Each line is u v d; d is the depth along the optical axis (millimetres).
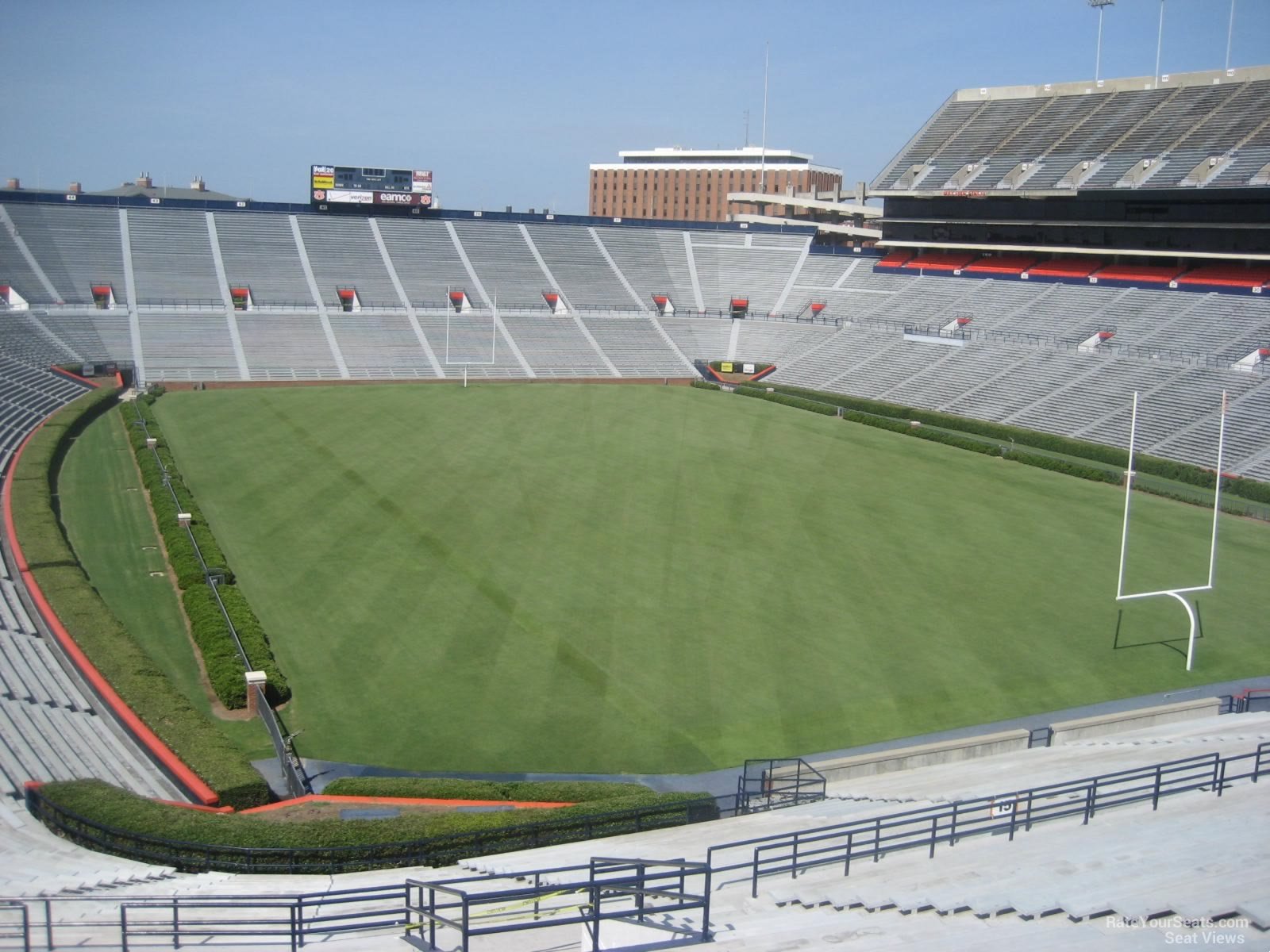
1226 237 86312
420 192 113625
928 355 91500
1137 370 76750
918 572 44156
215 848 20562
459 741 29141
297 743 28906
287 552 44375
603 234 120062
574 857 20750
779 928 16016
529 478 57469
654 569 43375
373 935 16625
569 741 29297
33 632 33781
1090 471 62188
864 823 21812
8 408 66500
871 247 118125
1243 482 58344
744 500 54531
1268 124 83312
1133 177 85938
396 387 89000
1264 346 73375
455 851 21547
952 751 28391
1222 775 21484
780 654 35406
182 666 33312
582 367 99000
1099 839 19047
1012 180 93812
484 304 105812
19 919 17078
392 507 51188
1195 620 37000
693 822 23984
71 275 95312
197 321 94250
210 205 107500
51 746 25922
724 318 110438
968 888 17109
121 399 80562
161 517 46906
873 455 67125
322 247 107625
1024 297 94188
